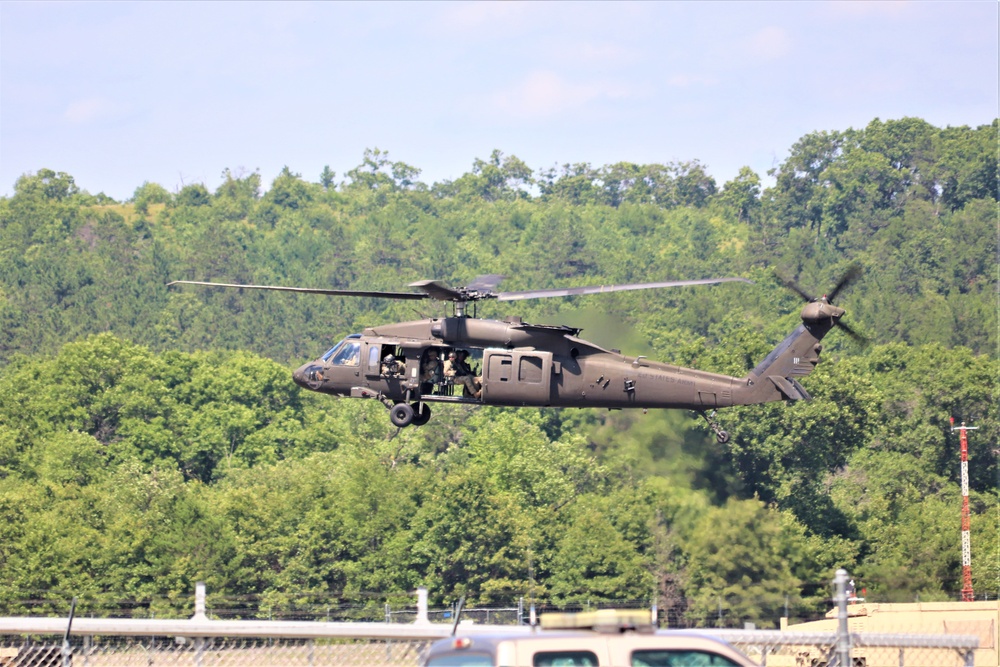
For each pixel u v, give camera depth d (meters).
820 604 76.44
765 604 94.88
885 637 34.22
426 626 39.12
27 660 39.53
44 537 127.44
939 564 124.12
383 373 59.25
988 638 53.50
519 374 58.03
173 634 40.06
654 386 59.19
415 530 136.62
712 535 113.38
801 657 38.16
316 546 137.88
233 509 140.50
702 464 149.00
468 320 59.00
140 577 129.12
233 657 39.91
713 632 35.16
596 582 119.06
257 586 136.38
